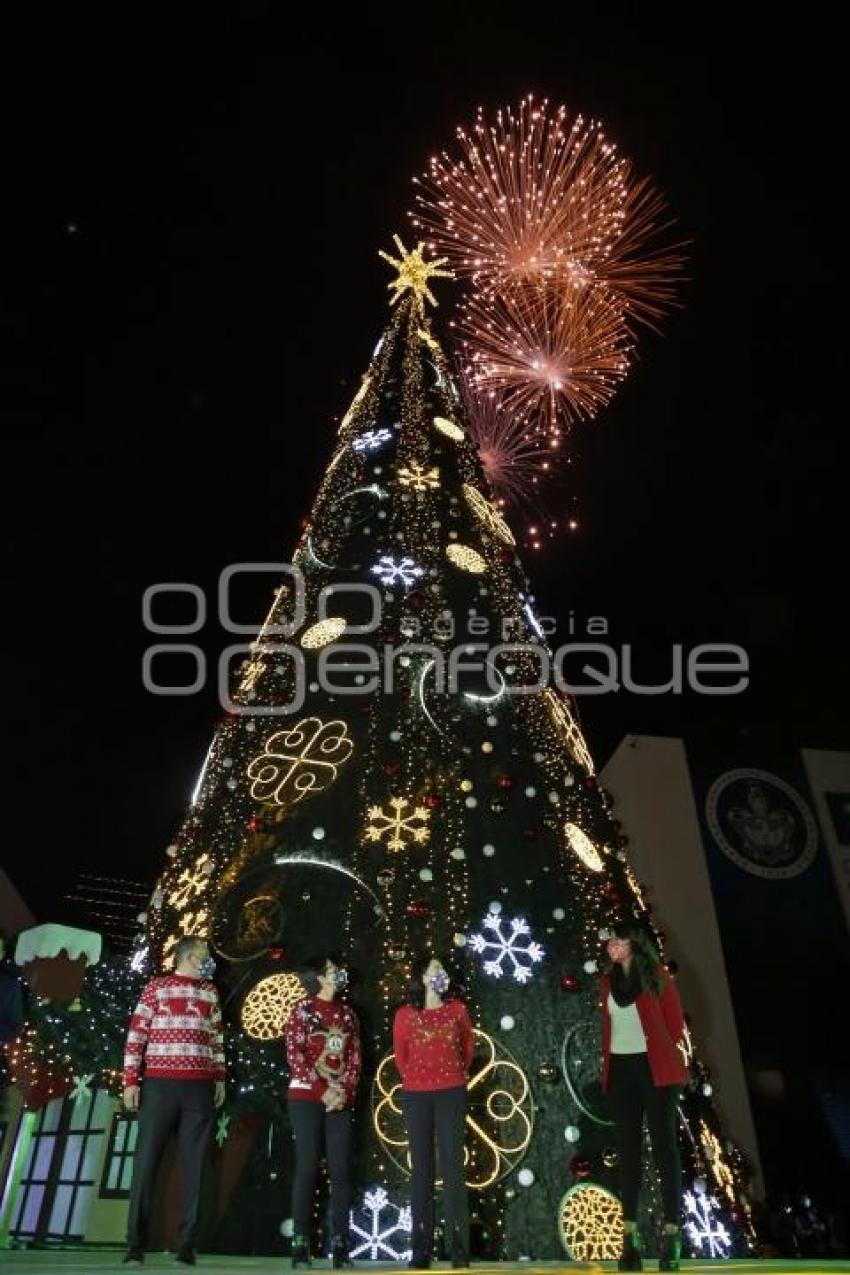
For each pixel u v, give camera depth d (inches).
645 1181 259.9
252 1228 244.1
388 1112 254.2
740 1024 631.8
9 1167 315.9
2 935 274.4
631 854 681.6
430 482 418.0
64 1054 279.0
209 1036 236.4
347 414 483.5
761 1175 586.2
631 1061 217.0
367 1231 239.0
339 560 391.5
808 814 716.7
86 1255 237.0
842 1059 628.7
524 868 302.8
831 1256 530.0
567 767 349.1
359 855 298.0
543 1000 277.9
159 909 323.9
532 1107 260.8
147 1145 220.5
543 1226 245.8
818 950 664.4
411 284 529.7
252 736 349.4
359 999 270.4
